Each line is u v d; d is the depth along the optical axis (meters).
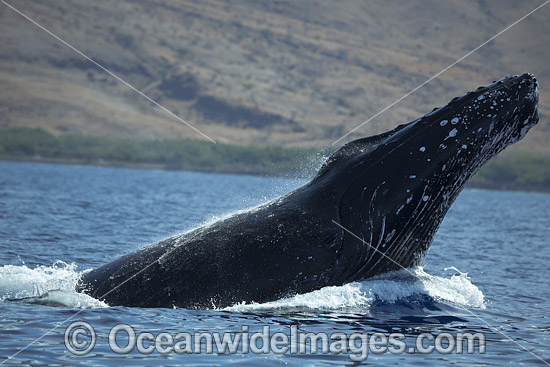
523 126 46.06
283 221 45.25
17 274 53.12
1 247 73.12
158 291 45.16
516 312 51.06
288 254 44.31
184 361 36.41
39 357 36.25
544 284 68.12
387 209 44.38
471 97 45.66
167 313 43.66
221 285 44.41
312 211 45.16
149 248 48.28
